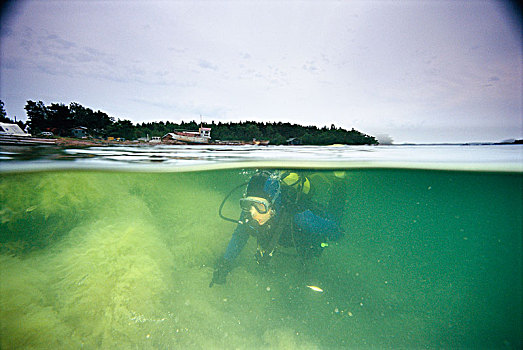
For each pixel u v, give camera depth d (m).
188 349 2.30
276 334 2.51
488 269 5.05
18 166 3.96
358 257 4.44
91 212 3.82
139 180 5.46
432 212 9.88
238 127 69.25
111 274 2.83
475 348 2.51
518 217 7.44
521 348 2.53
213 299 2.85
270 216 2.59
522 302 3.48
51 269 2.75
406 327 2.74
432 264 4.95
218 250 3.95
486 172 5.19
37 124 59.56
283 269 3.48
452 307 3.20
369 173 6.88
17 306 2.28
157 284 2.87
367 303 3.06
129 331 2.37
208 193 6.62
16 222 3.22
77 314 2.38
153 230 3.90
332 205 3.15
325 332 2.59
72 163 4.43
